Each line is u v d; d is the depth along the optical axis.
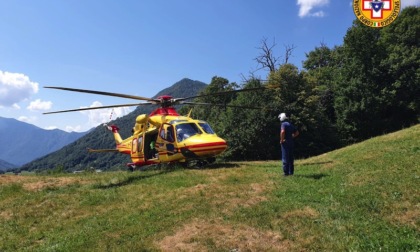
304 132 35.97
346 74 42.16
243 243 5.82
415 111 39.66
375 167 9.67
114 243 6.56
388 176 8.41
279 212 7.11
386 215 6.16
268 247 5.58
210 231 6.47
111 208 9.11
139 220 7.73
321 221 6.38
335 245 5.32
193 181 10.88
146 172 14.00
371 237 5.38
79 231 7.64
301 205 7.41
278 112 34.88
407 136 13.89
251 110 34.81
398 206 6.40
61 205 9.95
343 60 49.38
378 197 7.06
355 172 9.59
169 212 7.95
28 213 9.44
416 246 4.91
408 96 39.66
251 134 34.16
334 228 5.95
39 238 7.73
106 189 11.30
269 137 34.59
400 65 39.38
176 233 6.62
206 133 14.85
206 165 14.82
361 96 39.72
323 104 45.06
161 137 15.37
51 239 7.46
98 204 9.72
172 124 15.04
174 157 14.80
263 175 11.20
